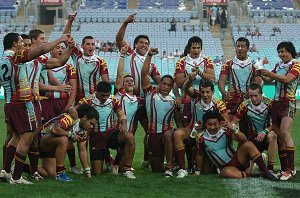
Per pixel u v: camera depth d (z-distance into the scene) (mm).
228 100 9289
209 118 8359
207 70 9133
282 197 7012
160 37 38406
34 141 8156
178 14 42156
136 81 9430
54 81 8938
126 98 9141
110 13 42000
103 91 8547
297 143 12961
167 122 8859
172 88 9203
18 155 7703
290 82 8258
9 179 7953
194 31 39406
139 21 41750
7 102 7719
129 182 7961
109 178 8312
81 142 8430
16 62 7527
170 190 7402
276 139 8562
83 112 8305
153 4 45062
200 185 7727
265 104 8672
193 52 9156
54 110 9102
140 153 11352
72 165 9000
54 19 42781
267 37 38094
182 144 8492
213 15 41844
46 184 7750
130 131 9172
